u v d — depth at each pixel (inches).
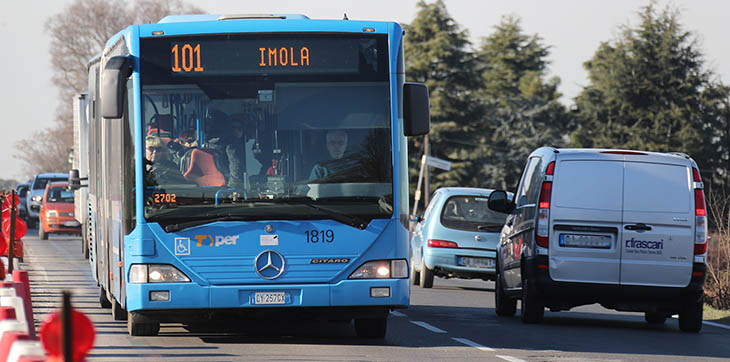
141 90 1321.4
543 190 1651.1
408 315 1852.9
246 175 1322.6
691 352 1392.7
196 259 1309.1
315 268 1322.6
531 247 1664.6
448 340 1465.3
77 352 581.9
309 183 1328.7
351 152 1338.6
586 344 1449.3
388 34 1362.0
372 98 1349.7
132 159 1317.7
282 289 1317.7
